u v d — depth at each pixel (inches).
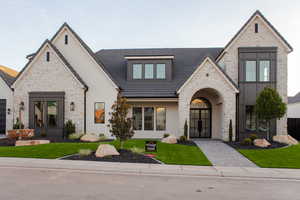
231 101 587.5
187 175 291.7
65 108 615.5
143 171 304.8
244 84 629.3
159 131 680.4
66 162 339.0
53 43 652.7
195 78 593.6
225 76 587.5
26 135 566.3
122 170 310.3
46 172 296.8
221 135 624.7
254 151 442.9
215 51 794.8
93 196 208.2
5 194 212.1
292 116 1128.2
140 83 684.1
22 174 284.8
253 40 636.1
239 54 632.4
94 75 637.9
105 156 375.9
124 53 811.4
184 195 215.8
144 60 695.1
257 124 624.7
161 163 345.4
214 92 638.5
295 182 266.4
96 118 633.0
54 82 616.7
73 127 601.3
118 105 412.2
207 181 266.1
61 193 215.6
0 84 724.7
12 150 416.5
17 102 618.8
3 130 728.3
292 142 541.6
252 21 634.2
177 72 709.9
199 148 482.6
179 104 591.2
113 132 409.4
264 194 223.0
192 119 694.5
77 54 645.9
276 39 632.4
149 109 688.4
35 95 613.9
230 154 421.4
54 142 523.5
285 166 332.8
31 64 619.2
